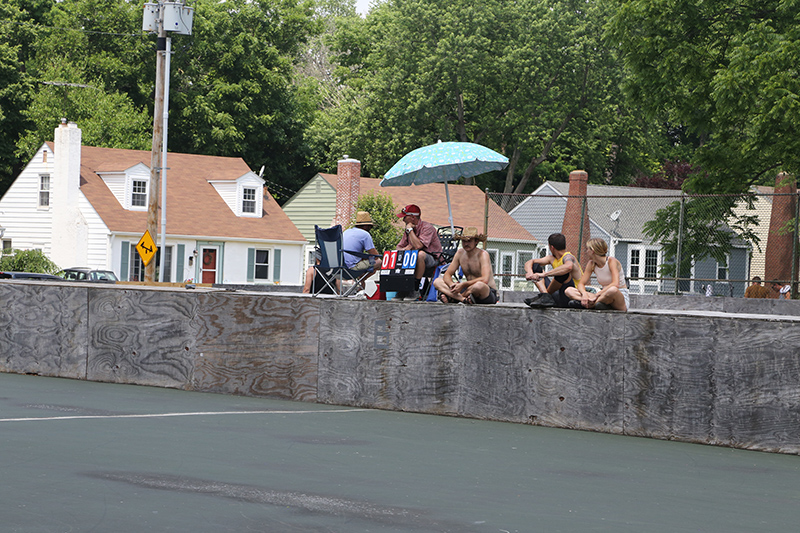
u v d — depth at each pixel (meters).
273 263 89.81
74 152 82.62
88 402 18.52
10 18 117.94
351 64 140.50
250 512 10.04
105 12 120.62
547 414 17.73
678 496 11.81
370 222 27.41
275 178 128.50
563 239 19.44
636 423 16.97
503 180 127.81
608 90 114.44
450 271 20.56
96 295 22.78
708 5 47.69
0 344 24.02
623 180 126.69
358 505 10.54
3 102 108.81
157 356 21.86
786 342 15.86
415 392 18.95
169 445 13.87
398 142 112.69
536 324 17.92
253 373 20.66
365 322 19.53
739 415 16.17
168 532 9.11
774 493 12.37
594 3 112.94
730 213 38.41
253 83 121.12
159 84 51.75
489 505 10.80
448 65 109.12
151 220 51.44
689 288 39.06
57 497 10.38
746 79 41.59
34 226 84.56
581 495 11.59
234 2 122.88
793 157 44.28
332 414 18.20
